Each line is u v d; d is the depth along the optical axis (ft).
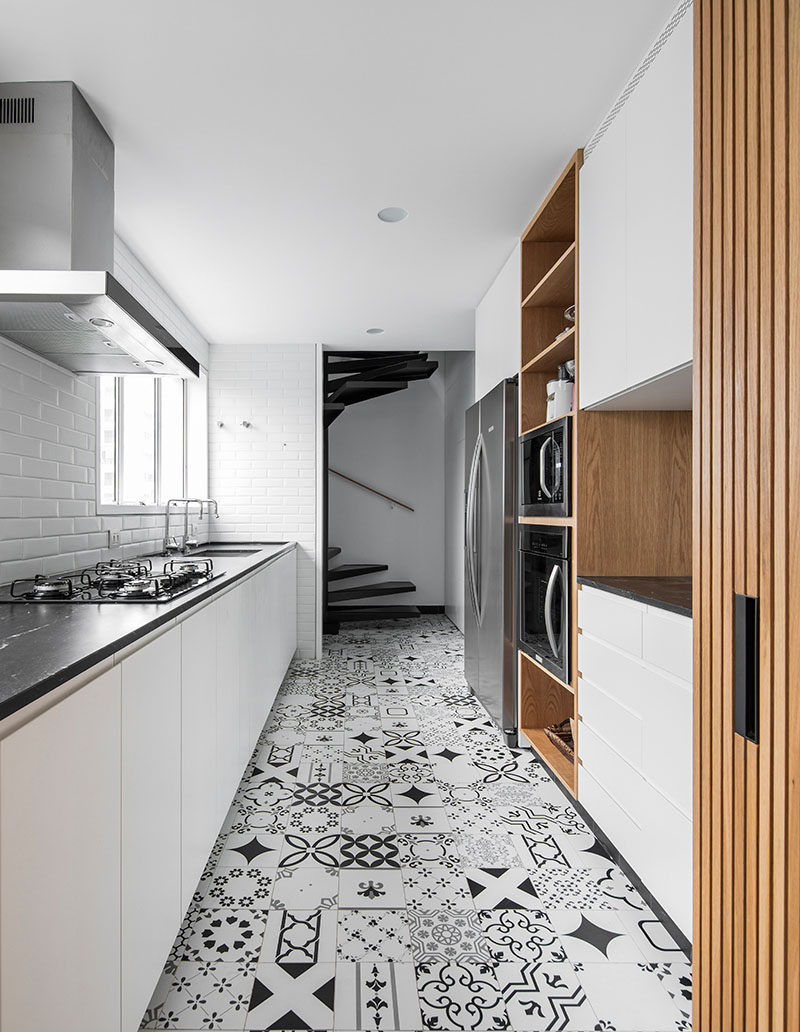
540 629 9.97
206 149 8.23
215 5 5.81
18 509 7.80
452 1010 5.19
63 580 7.16
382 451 26.63
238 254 11.78
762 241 3.61
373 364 20.92
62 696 3.57
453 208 9.95
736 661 3.87
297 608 18.29
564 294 10.25
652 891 6.25
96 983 3.86
